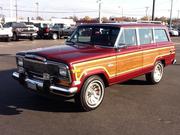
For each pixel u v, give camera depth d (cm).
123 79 720
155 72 879
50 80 592
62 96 583
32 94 736
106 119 580
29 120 565
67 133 508
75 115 598
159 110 643
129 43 734
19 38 2891
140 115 607
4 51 1758
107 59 651
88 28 737
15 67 1131
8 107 638
